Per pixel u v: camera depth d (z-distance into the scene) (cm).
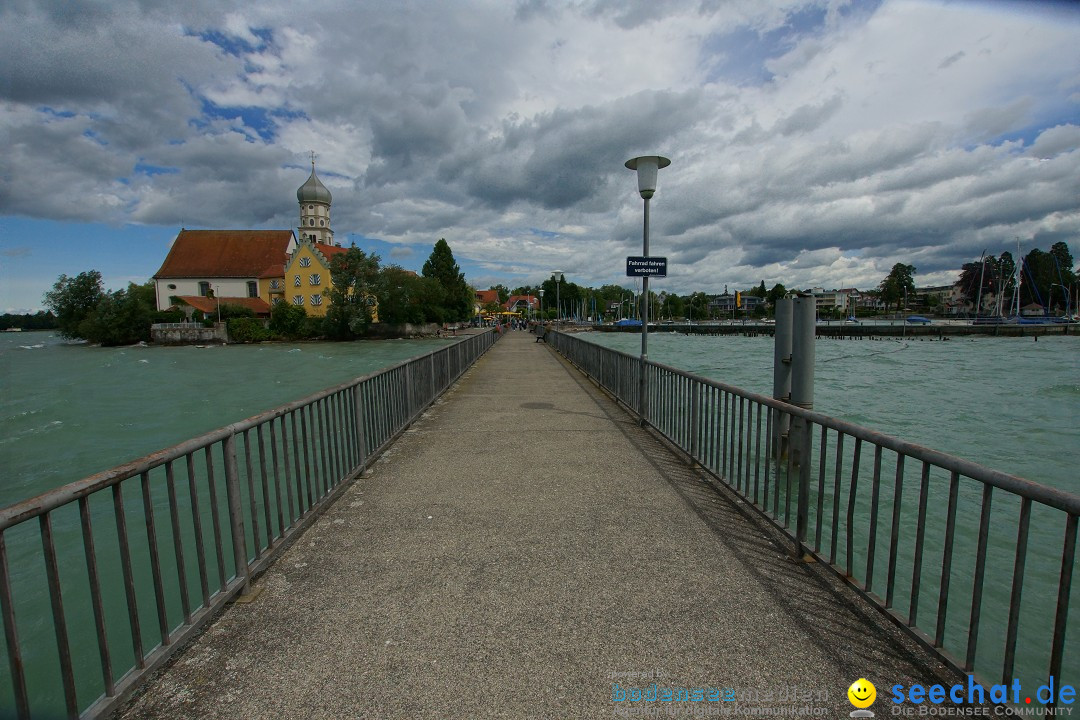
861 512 722
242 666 264
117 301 8038
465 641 281
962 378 2809
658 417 766
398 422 760
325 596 329
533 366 1884
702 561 369
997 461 1147
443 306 10069
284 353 6050
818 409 1788
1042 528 689
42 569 751
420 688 247
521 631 289
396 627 295
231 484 328
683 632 288
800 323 671
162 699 242
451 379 1306
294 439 423
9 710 439
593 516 454
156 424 2036
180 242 10031
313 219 10212
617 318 15600
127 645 523
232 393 2852
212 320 8325
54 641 548
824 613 304
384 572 358
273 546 378
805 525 374
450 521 446
